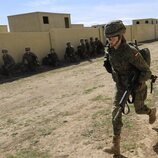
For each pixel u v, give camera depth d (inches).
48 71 594.6
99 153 161.5
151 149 157.2
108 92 315.9
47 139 193.3
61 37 795.4
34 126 224.8
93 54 835.4
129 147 161.0
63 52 800.3
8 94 382.0
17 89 414.0
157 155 150.3
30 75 557.6
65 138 190.2
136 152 154.9
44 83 440.1
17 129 223.6
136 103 152.0
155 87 299.9
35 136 202.1
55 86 402.0
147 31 1480.1
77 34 876.6
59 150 173.0
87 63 676.1
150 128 186.4
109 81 389.1
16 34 642.2
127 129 187.9
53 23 917.8
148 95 269.1
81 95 319.3
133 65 139.2
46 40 741.3
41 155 169.0
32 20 874.1
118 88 146.1
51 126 219.0
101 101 277.1
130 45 141.3
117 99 144.8
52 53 673.0
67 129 207.0
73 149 171.6
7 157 173.0
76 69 579.5
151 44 1144.2
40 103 305.9
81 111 250.7
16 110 287.6
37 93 365.4
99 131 193.8
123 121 202.5
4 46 610.9
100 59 735.7
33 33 694.5
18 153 176.7
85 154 162.9
